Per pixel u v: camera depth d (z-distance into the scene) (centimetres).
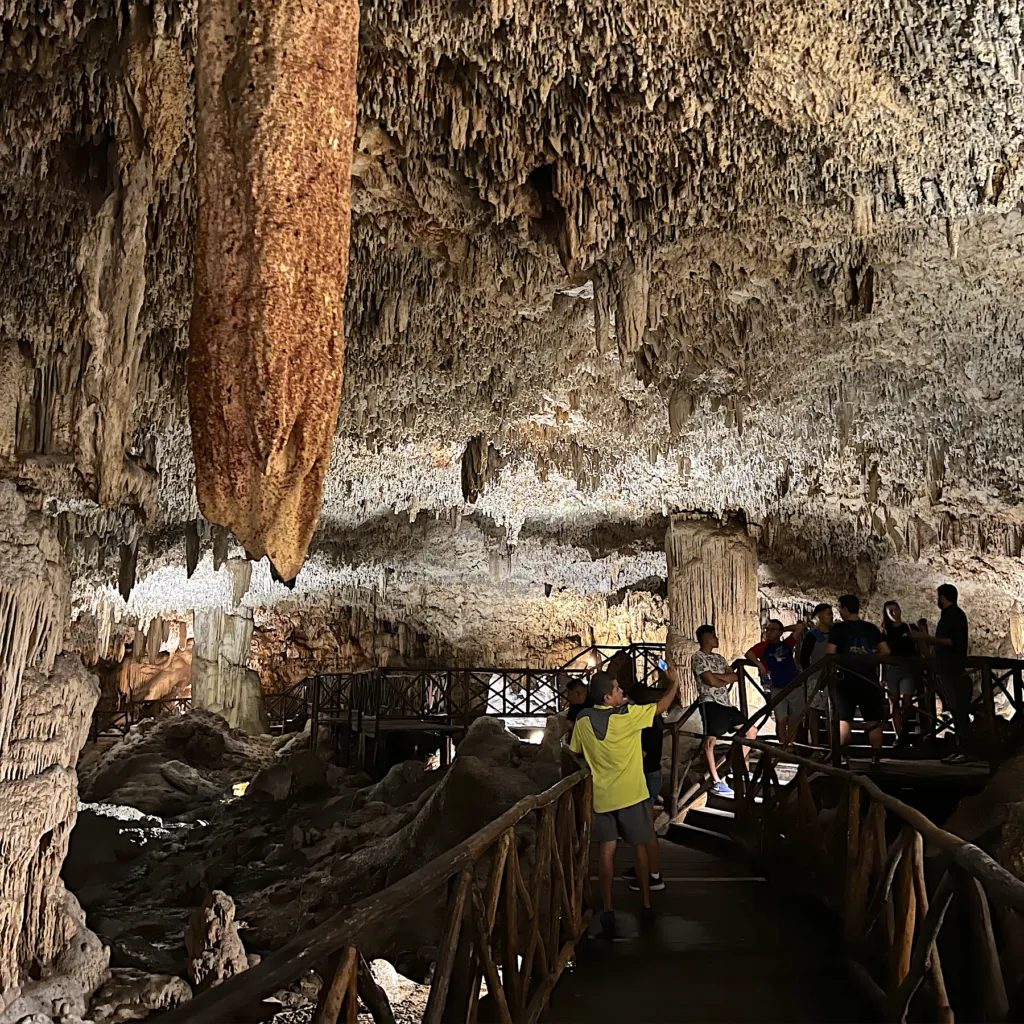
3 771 506
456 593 1977
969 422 985
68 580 581
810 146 536
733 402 951
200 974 618
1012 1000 318
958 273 684
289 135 228
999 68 457
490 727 1017
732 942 492
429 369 878
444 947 264
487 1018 342
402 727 1415
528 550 1670
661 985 428
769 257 668
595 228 580
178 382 842
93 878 1094
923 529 1385
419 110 510
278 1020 505
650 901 555
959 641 768
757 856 651
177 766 1550
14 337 721
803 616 1859
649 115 509
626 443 1130
